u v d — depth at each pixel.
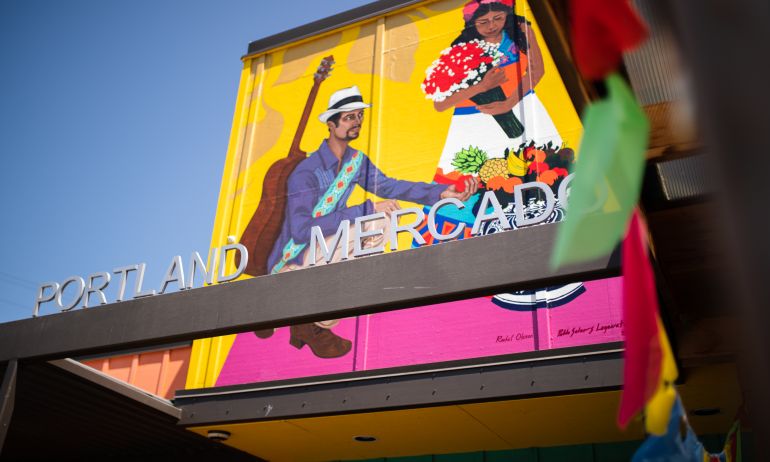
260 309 5.31
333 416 8.52
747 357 0.54
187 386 11.08
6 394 6.36
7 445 11.14
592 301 9.29
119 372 11.65
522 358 7.61
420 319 10.16
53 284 9.02
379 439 9.38
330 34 13.52
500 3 12.10
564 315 9.35
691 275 4.50
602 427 8.42
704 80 0.58
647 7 2.14
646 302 0.92
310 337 10.77
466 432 8.90
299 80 13.38
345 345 10.48
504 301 9.77
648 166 3.27
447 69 11.99
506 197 10.49
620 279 9.25
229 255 12.09
